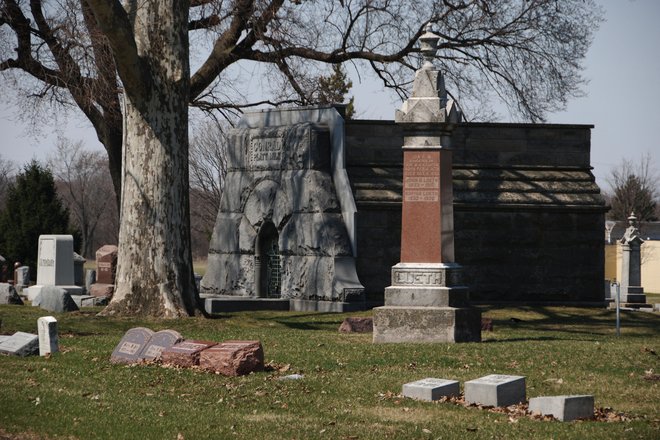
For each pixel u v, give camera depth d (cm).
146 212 2855
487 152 3775
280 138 3722
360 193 3588
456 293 2270
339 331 2664
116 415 1421
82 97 3669
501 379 1527
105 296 3959
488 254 3681
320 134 3631
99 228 12625
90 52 3481
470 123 3766
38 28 3816
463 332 2252
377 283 3584
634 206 9962
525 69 4234
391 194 3609
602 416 1434
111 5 2572
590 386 1670
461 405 1500
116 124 3991
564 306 3669
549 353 2030
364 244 3578
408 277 2261
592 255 3734
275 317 3161
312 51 4000
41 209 5900
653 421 1390
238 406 1491
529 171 3784
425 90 2286
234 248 3847
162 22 2845
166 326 2681
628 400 1567
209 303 3481
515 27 4178
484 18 4131
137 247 2856
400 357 1959
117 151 4028
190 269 2909
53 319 2052
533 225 3706
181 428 1341
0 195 11631
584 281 3731
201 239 11419
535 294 3700
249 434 1305
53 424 1366
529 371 1809
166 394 1584
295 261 3619
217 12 3588
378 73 4425
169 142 2869
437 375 1753
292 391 1608
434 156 2261
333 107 3678
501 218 3691
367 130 3681
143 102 2853
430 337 2239
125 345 1948
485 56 4278
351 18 4100
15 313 3080
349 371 1812
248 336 2462
